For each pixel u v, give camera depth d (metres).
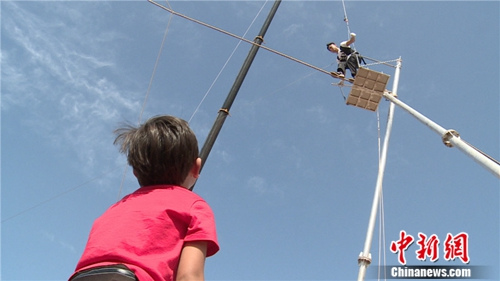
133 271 2.03
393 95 10.83
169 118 2.70
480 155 6.43
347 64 12.42
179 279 2.10
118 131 2.86
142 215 2.27
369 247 9.02
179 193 2.43
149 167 2.54
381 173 10.34
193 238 2.22
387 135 10.95
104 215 2.44
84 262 2.15
